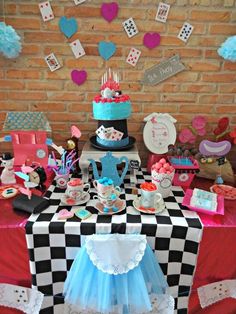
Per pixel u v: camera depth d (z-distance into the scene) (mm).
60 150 1322
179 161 1359
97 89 1517
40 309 1114
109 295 1029
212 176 1415
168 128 1543
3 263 1069
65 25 1396
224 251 1065
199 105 1560
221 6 1392
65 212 1059
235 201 1207
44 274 1073
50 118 1564
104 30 1418
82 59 1463
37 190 1215
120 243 1005
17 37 1348
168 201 1181
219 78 1510
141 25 1414
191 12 1398
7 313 1166
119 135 1299
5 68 1461
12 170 1317
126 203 1151
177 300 1143
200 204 1125
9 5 1362
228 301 1185
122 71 1489
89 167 1370
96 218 1043
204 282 1146
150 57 1469
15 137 1346
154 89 1524
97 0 1370
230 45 1383
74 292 1046
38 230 1002
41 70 1475
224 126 1537
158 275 1062
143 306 1063
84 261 1018
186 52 1464
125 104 1260
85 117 1567
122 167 1415
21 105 1534
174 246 1053
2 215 1063
